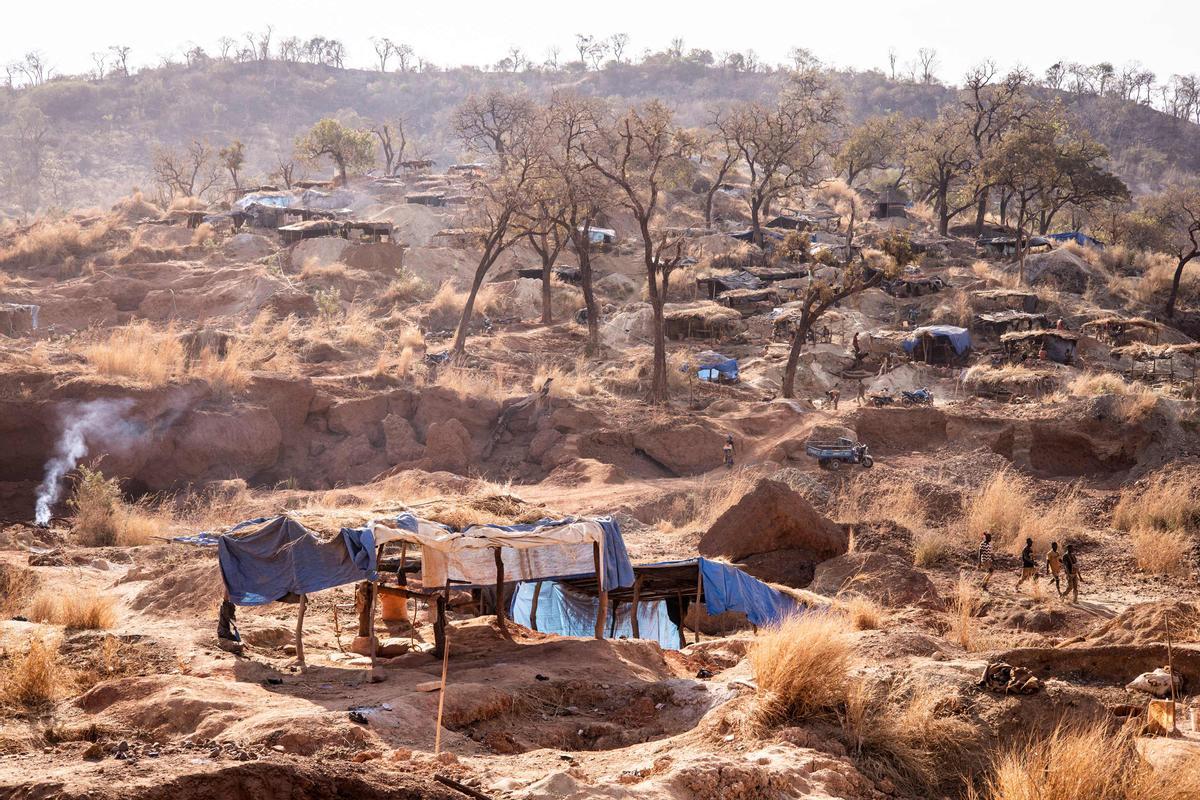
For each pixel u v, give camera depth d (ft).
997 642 60.08
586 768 28.68
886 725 32.86
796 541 92.43
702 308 235.61
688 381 188.85
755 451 158.81
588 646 45.29
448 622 53.52
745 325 236.63
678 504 129.70
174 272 233.76
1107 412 156.66
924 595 80.53
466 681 37.24
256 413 150.30
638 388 183.52
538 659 42.96
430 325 221.46
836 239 325.01
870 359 216.13
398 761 27.14
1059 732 32.32
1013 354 216.54
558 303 243.40
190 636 43.80
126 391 141.08
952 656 41.60
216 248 254.88
